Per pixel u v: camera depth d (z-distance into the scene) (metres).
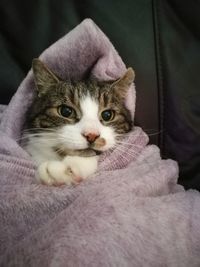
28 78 0.18
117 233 0.13
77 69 0.19
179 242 0.14
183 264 0.14
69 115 0.18
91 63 0.19
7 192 0.14
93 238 0.12
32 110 0.19
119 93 0.19
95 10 0.19
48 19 0.19
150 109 0.20
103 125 0.18
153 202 0.15
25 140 0.19
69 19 0.19
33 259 0.12
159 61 0.19
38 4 0.19
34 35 0.19
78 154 0.18
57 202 0.14
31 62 0.20
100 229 0.13
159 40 0.19
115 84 0.19
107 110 0.19
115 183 0.15
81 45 0.18
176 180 0.18
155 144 0.20
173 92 0.19
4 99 0.20
